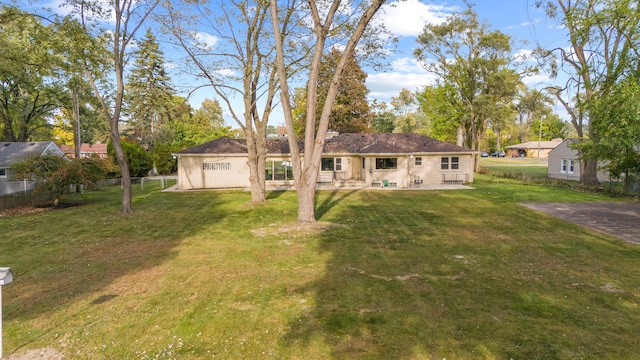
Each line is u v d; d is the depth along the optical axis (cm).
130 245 965
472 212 1468
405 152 2514
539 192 2142
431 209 1545
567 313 540
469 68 3641
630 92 1736
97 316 538
